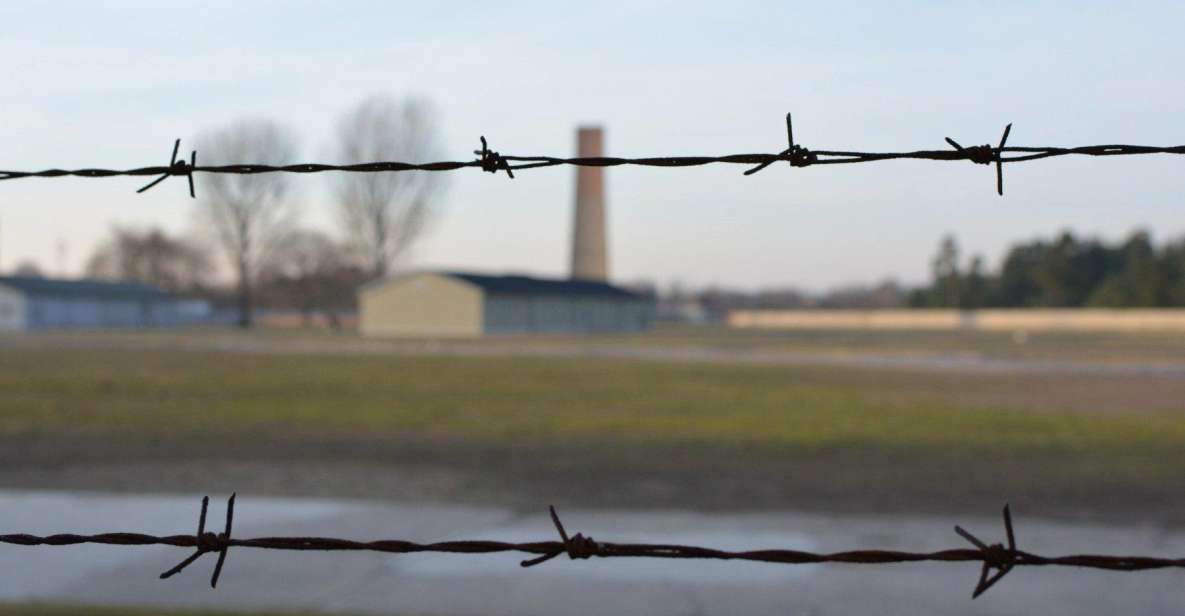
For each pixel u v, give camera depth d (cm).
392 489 994
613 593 626
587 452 1254
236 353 3719
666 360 3344
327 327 8731
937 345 4806
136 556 710
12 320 7519
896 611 592
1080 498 952
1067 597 618
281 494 965
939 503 927
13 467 1116
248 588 631
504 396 2000
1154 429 1483
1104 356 3700
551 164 252
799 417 1642
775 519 854
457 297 6359
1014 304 10094
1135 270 8981
